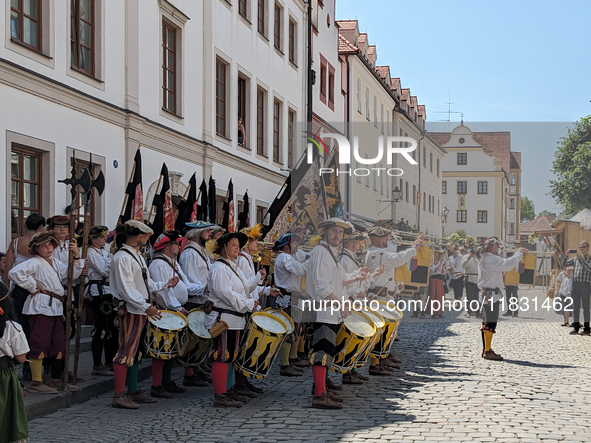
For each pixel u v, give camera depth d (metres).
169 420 6.90
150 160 14.80
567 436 6.13
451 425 6.57
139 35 14.33
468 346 12.58
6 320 5.12
